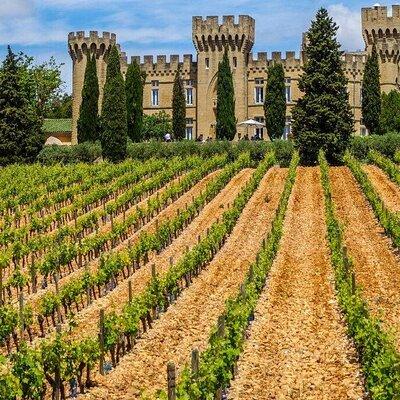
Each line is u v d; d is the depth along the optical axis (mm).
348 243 33188
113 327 19203
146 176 57906
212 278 29109
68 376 17016
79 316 24328
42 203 45125
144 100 99500
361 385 16828
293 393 16641
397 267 28234
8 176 55875
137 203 48469
